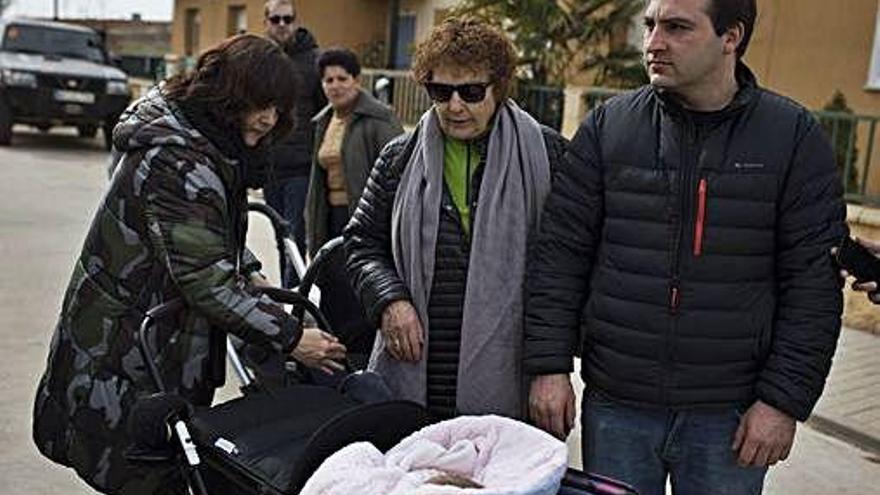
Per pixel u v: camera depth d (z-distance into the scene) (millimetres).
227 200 2447
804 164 2127
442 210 2463
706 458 2281
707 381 2207
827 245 2125
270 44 2459
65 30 15852
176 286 2420
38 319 5875
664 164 2178
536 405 2346
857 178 6773
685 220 2170
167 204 2346
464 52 2314
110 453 2502
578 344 2402
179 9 22922
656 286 2199
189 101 2398
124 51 31391
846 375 5484
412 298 2479
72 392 2521
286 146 5852
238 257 2574
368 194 2648
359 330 3049
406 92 11383
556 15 9875
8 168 12727
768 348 2207
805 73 8766
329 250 2941
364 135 4984
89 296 2498
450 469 1888
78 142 16594
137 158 2404
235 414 2158
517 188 2412
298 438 2059
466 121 2385
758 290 2182
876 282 2189
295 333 2438
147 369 2416
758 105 2158
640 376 2248
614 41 10164
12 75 14570
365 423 1975
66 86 14844
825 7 8555
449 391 2504
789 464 4340
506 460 1898
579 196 2312
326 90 5016
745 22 2100
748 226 2145
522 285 2424
